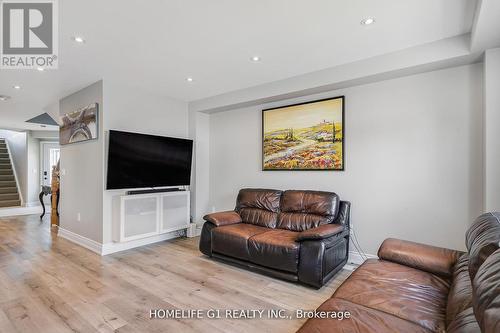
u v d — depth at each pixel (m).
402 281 1.79
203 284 2.71
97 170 3.73
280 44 2.63
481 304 0.77
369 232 3.23
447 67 2.75
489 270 0.85
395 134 3.06
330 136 3.49
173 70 3.31
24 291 2.52
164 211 4.14
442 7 2.02
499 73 2.32
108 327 1.97
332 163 3.47
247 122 4.39
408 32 2.41
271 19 2.20
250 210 3.77
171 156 4.28
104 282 2.73
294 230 3.29
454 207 2.75
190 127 4.78
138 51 2.78
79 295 2.45
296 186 3.82
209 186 4.94
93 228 3.80
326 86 3.32
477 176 2.64
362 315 1.36
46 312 2.16
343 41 2.57
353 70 3.05
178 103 4.66
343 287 1.73
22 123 6.63
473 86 2.65
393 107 3.07
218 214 3.60
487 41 2.22
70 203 4.34
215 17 2.16
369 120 3.22
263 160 4.14
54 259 3.40
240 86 3.93
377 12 2.10
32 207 7.33
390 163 3.09
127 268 3.12
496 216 1.54
